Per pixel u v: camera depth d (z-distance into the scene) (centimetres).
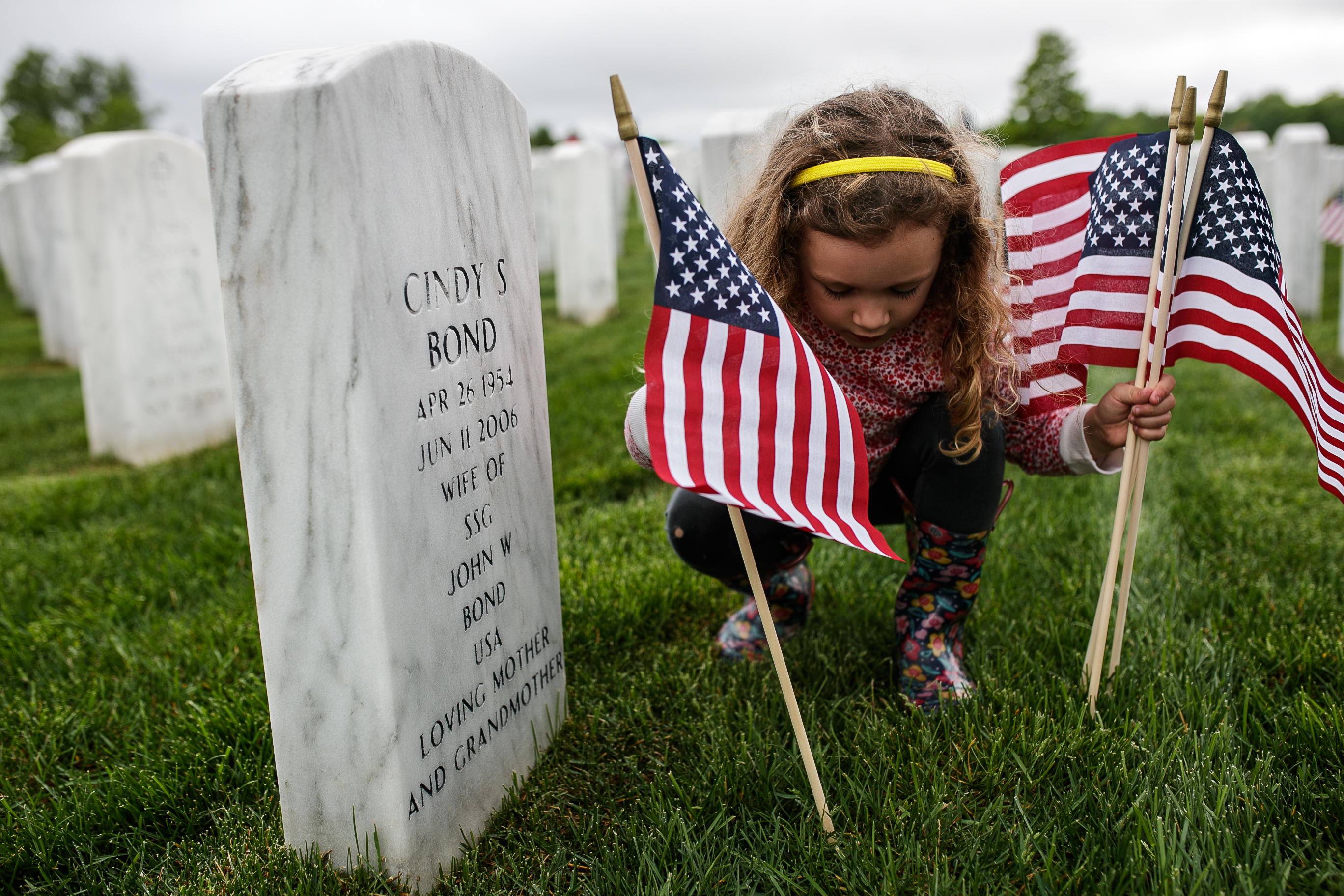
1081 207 195
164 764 201
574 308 940
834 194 155
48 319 911
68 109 7262
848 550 294
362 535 143
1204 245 183
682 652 246
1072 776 178
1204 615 249
